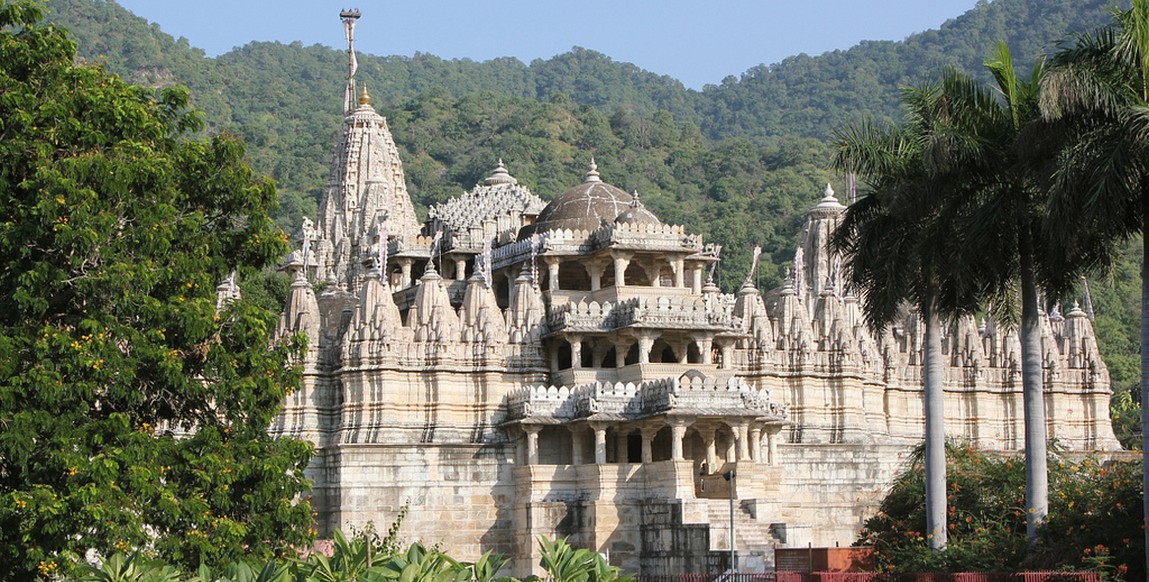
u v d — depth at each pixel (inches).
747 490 3914.9
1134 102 2373.3
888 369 4835.1
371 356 4109.3
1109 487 2731.3
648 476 3983.8
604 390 4052.7
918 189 2642.7
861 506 4379.9
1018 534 2842.0
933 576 2544.3
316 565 1759.4
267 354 2605.8
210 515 2440.9
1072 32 2497.5
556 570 1744.6
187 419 2588.6
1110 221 2335.1
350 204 6456.7
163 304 2436.0
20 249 2322.8
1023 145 2482.8
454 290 4795.8
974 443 4803.2
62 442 2256.4
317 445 4126.5
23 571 2304.4
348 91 7190.0
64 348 2293.3
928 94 2714.1
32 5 2491.4
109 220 2362.2
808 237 5585.6
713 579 3213.6
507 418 4185.5
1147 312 2401.6
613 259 4394.7
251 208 2628.0
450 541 4045.3
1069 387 5098.4
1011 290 2847.0
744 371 4500.5
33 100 2406.5
